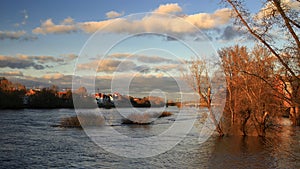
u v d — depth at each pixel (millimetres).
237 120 28781
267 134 29234
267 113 26844
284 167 17531
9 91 68375
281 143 25203
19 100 69188
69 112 60312
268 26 6508
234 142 25625
